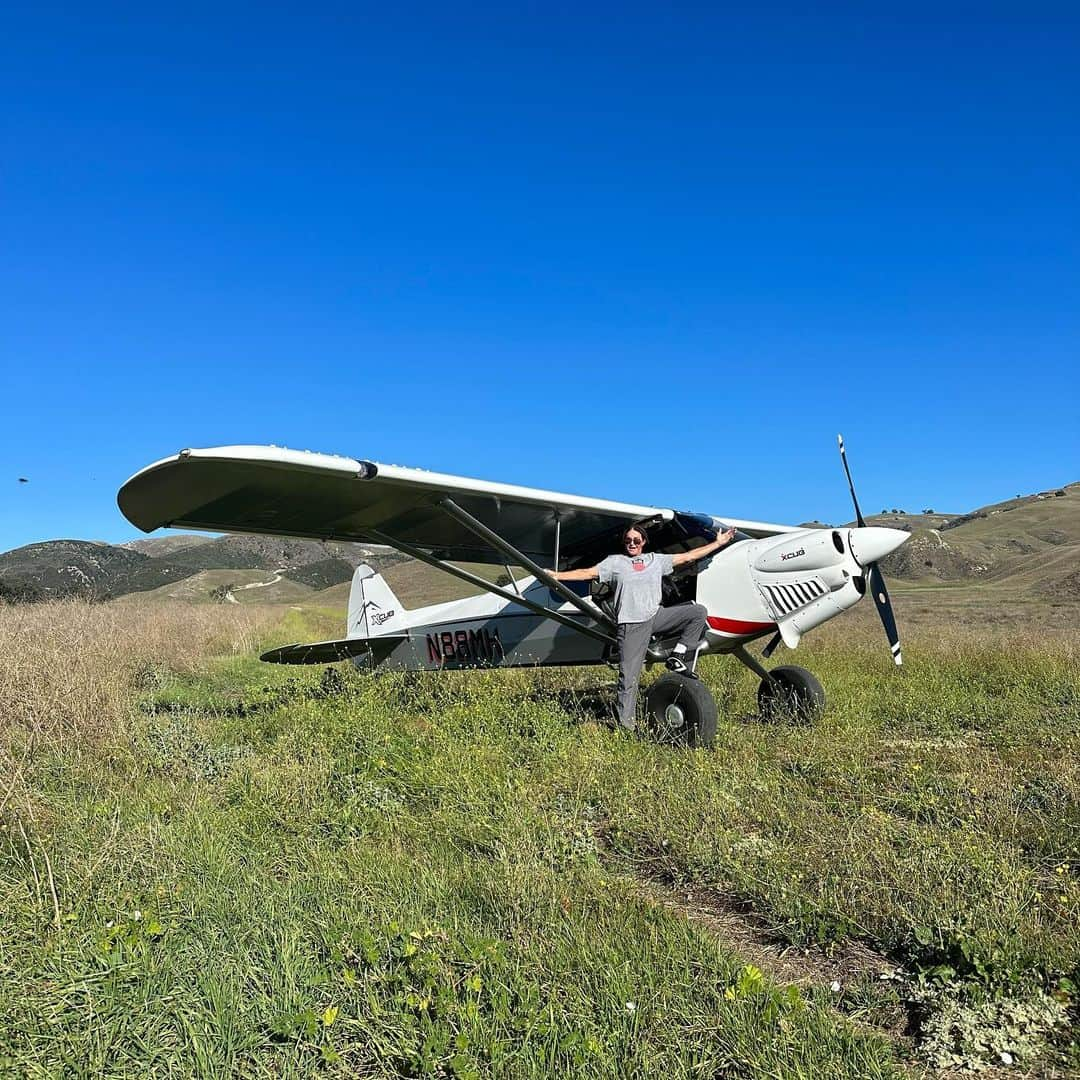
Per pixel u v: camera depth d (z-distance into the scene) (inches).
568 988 83.9
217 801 152.1
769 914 110.0
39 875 110.1
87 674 231.6
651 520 260.7
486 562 301.0
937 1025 82.4
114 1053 74.8
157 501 209.9
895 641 249.4
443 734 203.0
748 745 203.8
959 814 145.6
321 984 85.6
